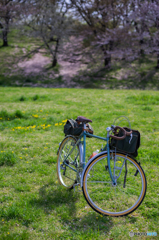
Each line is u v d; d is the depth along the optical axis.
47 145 5.34
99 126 6.92
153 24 23.97
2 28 32.97
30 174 3.99
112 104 10.41
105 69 29.45
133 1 24.28
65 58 33.47
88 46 32.56
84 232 2.59
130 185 3.46
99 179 3.63
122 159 3.23
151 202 3.13
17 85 25.44
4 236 2.47
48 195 3.31
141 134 6.12
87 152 4.93
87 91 16.38
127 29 25.45
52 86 25.39
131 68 28.45
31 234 2.55
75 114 8.41
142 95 12.12
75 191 3.37
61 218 2.84
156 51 24.61
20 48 35.72
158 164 4.34
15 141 5.64
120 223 2.78
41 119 7.77
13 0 29.98
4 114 8.25
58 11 31.48
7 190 3.47
